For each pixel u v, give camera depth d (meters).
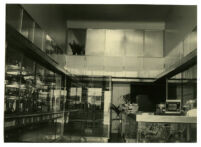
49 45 7.83
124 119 7.92
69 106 9.82
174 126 4.83
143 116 4.54
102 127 6.92
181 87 8.14
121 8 10.26
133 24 10.69
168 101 4.61
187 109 6.22
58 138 4.89
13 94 5.07
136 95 10.33
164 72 9.48
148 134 4.88
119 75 10.52
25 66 5.91
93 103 10.10
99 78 10.48
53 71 8.90
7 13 4.31
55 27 8.88
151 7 9.93
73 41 10.69
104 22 10.75
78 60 10.57
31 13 5.92
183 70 8.00
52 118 8.25
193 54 6.48
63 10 10.12
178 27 8.55
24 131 5.21
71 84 10.22
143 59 10.59
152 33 10.64
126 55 10.65
